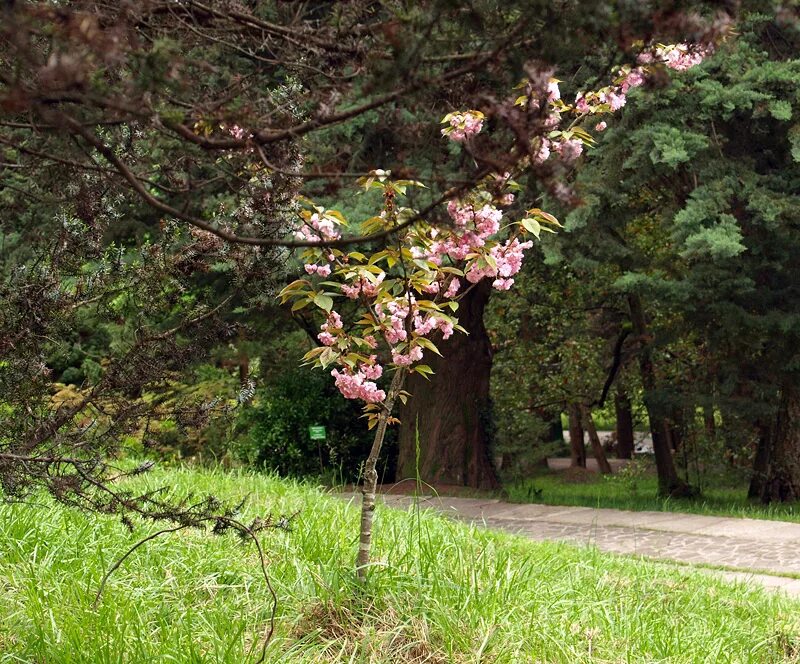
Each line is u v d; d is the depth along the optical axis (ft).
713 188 42.34
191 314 16.55
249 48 9.62
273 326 50.65
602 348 79.36
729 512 48.55
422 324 16.94
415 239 15.47
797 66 40.86
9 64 7.70
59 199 12.41
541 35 8.13
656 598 22.94
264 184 12.04
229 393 50.57
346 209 36.47
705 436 68.39
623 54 9.01
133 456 31.53
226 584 17.51
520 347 78.95
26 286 14.94
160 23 8.85
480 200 12.87
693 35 8.11
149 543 19.17
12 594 15.87
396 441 63.93
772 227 42.45
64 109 7.84
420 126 8.83
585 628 18.61
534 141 8.46
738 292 44.47
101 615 14.51
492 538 26.99
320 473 60.39
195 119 8.77
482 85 8.70
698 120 43.45
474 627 16.58
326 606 16.62
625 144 41.19
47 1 7.53
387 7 8.46
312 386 61.52
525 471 91.09
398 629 15.80
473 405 59.21
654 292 45.34
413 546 19.88
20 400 14.99
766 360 51.44
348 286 16.55
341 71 8.98
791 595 28.22
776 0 8.27
